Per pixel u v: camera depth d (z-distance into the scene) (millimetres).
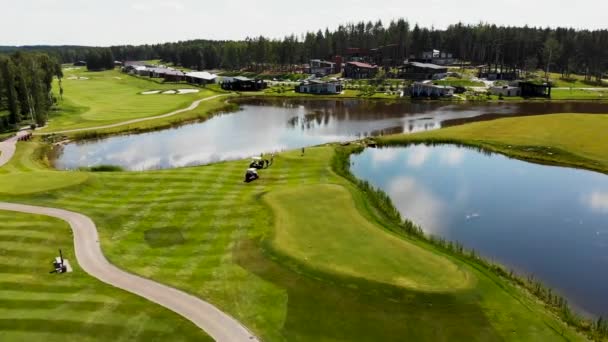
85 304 34281
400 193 63938
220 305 34719
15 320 32062
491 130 100500
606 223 53531
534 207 58750
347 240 45906
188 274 39438
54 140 103125
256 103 167500
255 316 33500
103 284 37438
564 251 46438
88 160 88562
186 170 71812
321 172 70188
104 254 42938
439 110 145500
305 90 185875
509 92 172125
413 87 174375
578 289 39125
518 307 34844
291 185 63781
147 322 32312
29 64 128750
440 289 36594
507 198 62156
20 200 56188
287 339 31062
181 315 33281
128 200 57844
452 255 44219
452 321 33031
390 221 52625
